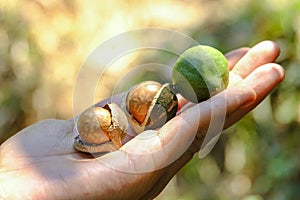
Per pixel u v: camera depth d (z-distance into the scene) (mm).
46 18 1048
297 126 855
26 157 627
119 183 603
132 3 1103
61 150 633
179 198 888
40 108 967
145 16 1108
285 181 842
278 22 864
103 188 600
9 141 644
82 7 1073
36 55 1000
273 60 694
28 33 1014
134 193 611
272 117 863
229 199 877
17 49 996
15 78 976
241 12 944
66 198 596
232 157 889
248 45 898
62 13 1063
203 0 1115
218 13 1037
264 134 868
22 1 1041
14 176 604
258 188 859
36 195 593
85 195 598
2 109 962
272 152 859
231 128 885
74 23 1058
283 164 846
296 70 847
